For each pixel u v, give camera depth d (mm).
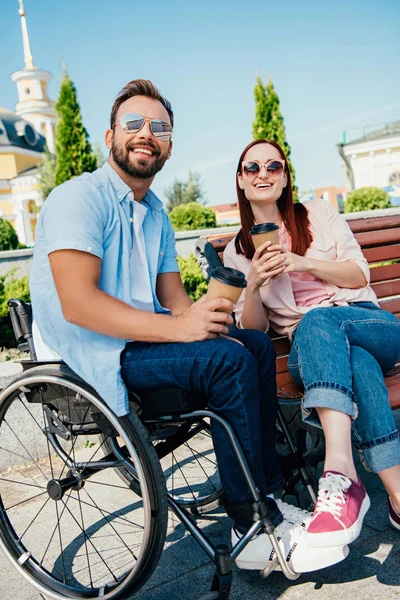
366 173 31562
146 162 1798
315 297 2234
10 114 46500
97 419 1747
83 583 1889
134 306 1810
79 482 1874
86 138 15781
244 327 2189
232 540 1720
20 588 1916
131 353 1675
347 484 1634
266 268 2061
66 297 1609
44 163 37469
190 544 2105
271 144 2279
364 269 2238
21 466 2961
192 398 1664
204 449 3047
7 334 4836
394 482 1801
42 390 1838
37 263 1793
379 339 1952
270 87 15188
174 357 1609
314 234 2305
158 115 1814
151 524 1552
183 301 2078
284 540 1672
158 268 2074
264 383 1786
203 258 2457
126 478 2375
